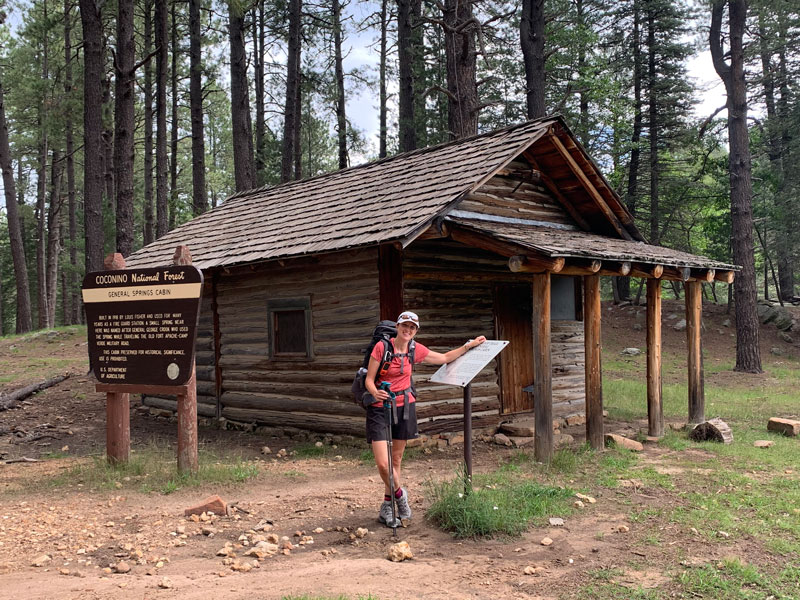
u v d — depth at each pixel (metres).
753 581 4.55
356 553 5.11
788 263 30.09
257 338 11.70
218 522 5.95
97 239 17.16
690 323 11.41
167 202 26.34
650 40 28.64
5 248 49.25
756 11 21.31
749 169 20.22
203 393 12.91
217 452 9.80
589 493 6.95
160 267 8.07
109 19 25.12
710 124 25.09
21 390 15.43
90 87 17.00
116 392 8.40
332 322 10.31
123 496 6.96
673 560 4.96
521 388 11.38
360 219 9.91
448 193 9.16
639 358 22.02
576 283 12.56
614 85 23.52
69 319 40.69
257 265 11.44
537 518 6.00
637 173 29.55
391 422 5.80
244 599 4.06
